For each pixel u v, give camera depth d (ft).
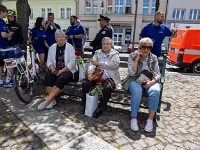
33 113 10.41
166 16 67.46
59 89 10.71
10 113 10.34
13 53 11.84
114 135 8.61
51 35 17.65
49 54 11.90
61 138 8.20
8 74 14.24
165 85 17.37
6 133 8.47
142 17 69.51
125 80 10.40
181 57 25.25
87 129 9.02
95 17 72.90
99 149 7.56
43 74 15.98
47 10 79.20
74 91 14.32
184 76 21.62
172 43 28.02
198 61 25.02
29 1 80.69
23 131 8.66
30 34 16.42
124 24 70.69
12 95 12.81
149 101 9.17
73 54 11.69
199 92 15.55
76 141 8.01
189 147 7.94
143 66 10.10
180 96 14.37
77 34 17.02
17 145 7.68
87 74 10.50
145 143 8.10
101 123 9.65
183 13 67.56
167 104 12.60
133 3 69.10
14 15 15.14
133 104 9.33
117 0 70.23
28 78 11.66
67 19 76.89
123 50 66.44
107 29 13.29
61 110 10.98
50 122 9.51
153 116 9.94
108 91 9.95
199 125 9.83
